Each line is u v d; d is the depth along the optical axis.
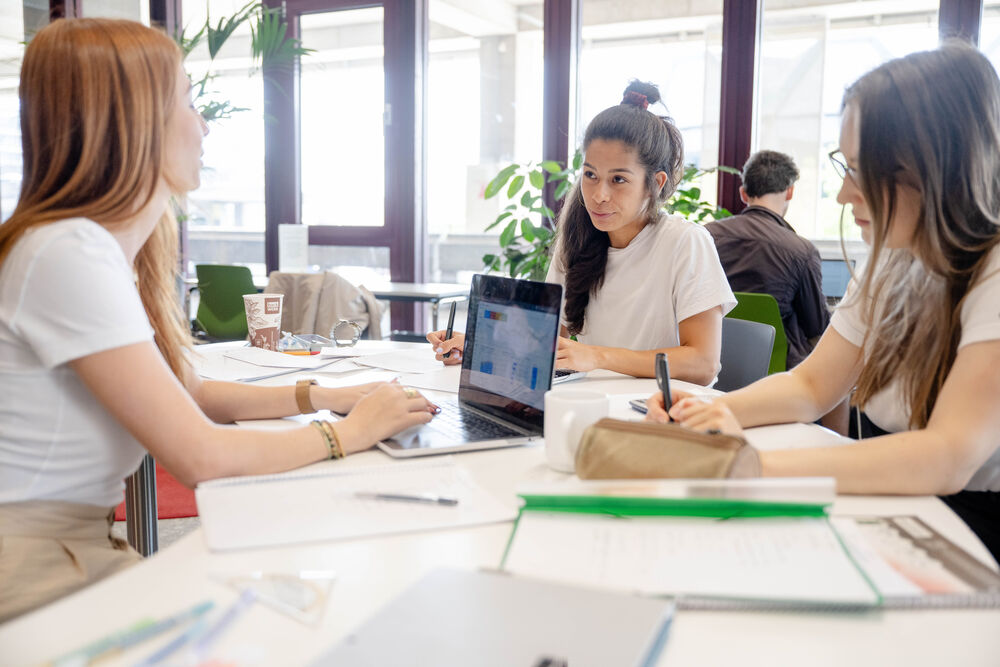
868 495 0.93
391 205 4.72
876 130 1.05
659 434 0.88
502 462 1.09
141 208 1.06
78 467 1.02
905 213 1.07
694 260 1.86
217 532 0.81
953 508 1.18
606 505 0.81
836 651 0.60
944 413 0.98
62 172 1.03
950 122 1.03
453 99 4.65
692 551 0.73
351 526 0.83
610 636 0.58
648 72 4.20
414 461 1.07
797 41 3.87
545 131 4.38
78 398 1.00
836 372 1.32
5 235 0.99
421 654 0.56
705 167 4.10
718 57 4.03
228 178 5.09
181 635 0.60
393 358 1.86
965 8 3.50
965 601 0.66
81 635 0.61
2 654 0.58
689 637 0.61
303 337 2.04
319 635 0.61
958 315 1.08
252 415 1.32
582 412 1.02
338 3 4.71
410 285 4.16
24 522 0.98
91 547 1.03
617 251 1.99
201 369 1.63
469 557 0.76
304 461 1.05
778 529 0.77
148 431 0.95
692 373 1.77
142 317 0.99
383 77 4.67
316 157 4.91
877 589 0.66
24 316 0.95
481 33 4.53
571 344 1.68
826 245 3.88
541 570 0.71
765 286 2.94
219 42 3.97
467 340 1.44
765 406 1.26
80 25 1.03
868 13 3.72
